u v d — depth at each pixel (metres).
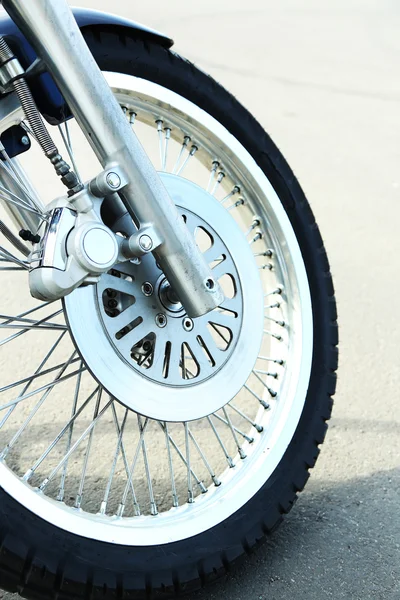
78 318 1.09
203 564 1.19
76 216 1.00
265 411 1.42
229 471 1.34
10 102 1.08
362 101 4.66
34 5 0.95
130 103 1.30
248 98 4.47
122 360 1.14
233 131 1.41
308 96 4.65
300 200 1.48
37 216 1.12
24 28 0.97
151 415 1.17
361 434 1.75
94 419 1.19
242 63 5.23
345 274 2.58
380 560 1.35
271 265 1.48
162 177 1.25
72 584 1.04
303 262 1.47
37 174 2.80
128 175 1.04
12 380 1.82
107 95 1.02
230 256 1.31
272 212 1.45
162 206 1.06
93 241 0.98
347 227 2.95
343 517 1.46
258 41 5.92
